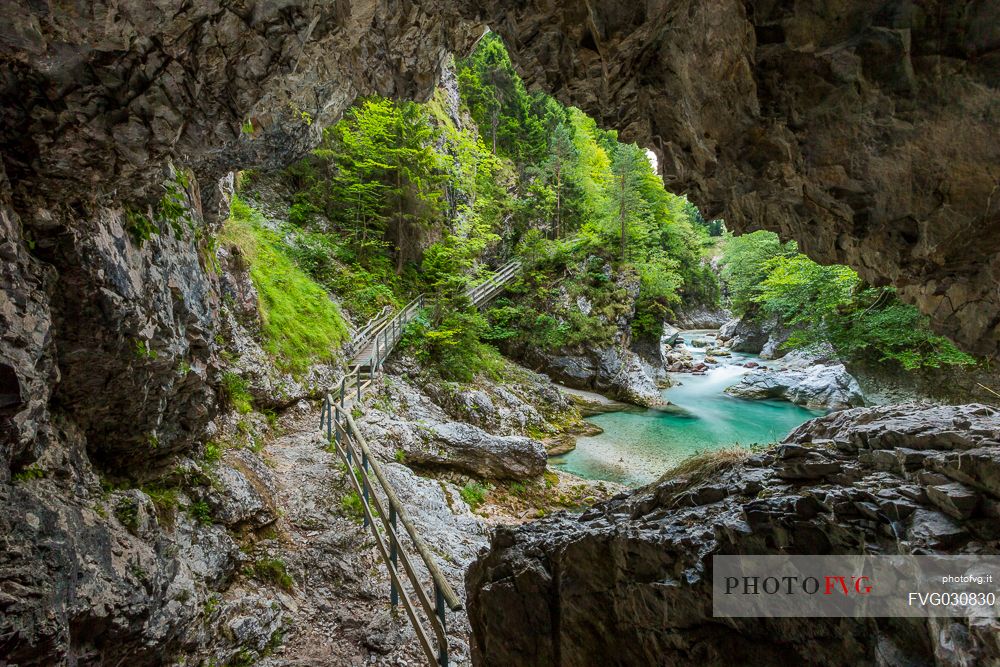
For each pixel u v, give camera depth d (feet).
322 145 61.36
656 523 12.14
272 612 14.76
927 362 32.30
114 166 10.37
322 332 39.27
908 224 12.05
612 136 123.54
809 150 12.66
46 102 8.77
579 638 11.93
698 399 63.67
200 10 8.71
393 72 21.12
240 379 25.63
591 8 13.42
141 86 9.30
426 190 64.28
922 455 9.86
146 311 12.44
